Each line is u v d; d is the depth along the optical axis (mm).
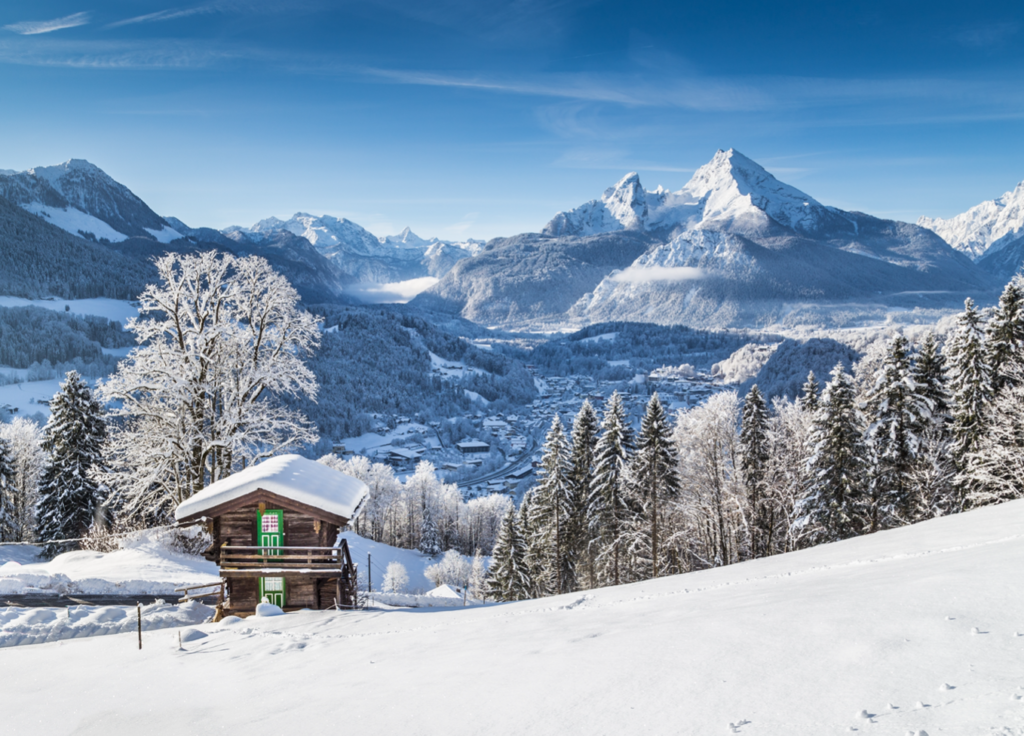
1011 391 31531
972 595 7547
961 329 35156
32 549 43344
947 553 11578
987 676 5246
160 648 14031
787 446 44344
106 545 32312
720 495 42219
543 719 6617
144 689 11109
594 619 11477
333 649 12422
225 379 31172
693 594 12734
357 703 8469
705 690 6445
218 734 8328
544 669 8289
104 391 29031
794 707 5566
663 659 7699
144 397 30375
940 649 6105
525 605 15805
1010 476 30250
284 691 9836
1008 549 10156
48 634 16469
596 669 7855
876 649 6480
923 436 34656
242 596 19375
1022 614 6566
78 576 24938
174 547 31000
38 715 10375
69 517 43906
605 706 6605
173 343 30781
